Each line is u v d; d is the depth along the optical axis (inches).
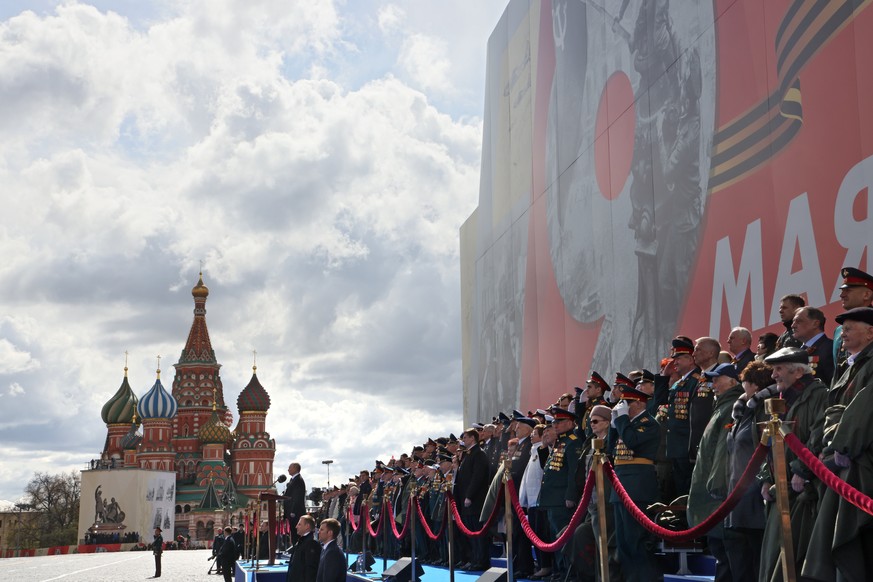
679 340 402.9
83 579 1576.0
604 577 339.0
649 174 733.9
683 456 385.1
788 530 245.3
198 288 5423.2
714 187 631.8
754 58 588.7
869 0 481.7
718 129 629.3
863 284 311.0
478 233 1315.2
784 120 553.6
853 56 493.4
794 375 289.7
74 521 5403.5
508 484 410.9
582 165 881.5
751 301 583.8
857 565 253.9
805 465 262.5
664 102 709.9
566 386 925.8
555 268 957.8
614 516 378.6
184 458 5029.5
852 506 253.6
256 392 5191.9
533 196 1039.0
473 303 1344.7
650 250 728.3
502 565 584.7
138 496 4229.8
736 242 603.2
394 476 767.1
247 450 5014.8
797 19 542.0
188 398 5211.6
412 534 572.4
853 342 271.9
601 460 343.9
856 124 490.0
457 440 656.4
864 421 250.5
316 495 1175.0
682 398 392.8
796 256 538.6
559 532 443.2
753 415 300.7
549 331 976.9
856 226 489.1
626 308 775.1
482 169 1300.4
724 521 322.0
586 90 873.5
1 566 2373.3
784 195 552.1
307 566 555.5
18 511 5551.2
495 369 1198.3
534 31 1036.5
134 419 5206.7
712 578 374.3
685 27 677.3
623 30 788.6
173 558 2832.2
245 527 1203.9
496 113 1207.6
